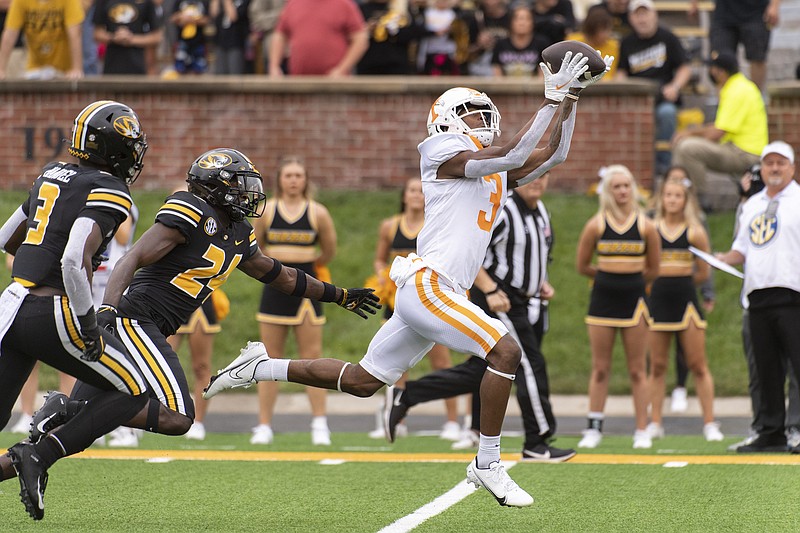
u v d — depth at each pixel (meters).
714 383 43.75
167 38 63.59
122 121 19.50
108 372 19.66
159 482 25.67
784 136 52.41
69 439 19.56
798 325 30.42
